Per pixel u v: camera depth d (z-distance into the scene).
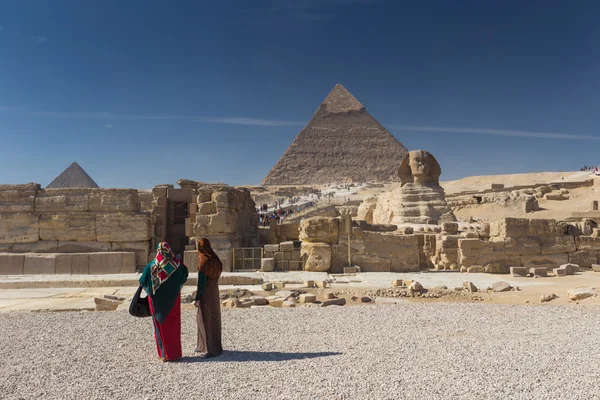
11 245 21.77
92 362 8.30
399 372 7.49
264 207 78.56
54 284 18.59
